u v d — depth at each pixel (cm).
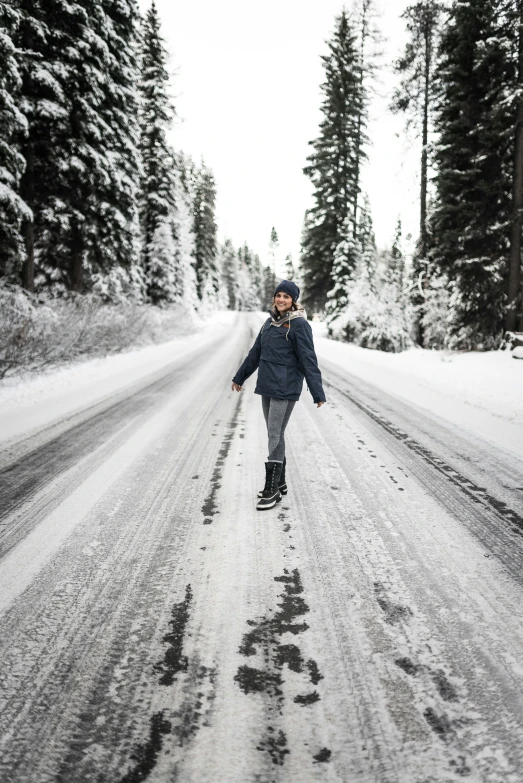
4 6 788
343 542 246
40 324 871
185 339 2097
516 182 1235
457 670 155
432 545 243
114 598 195
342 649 165
